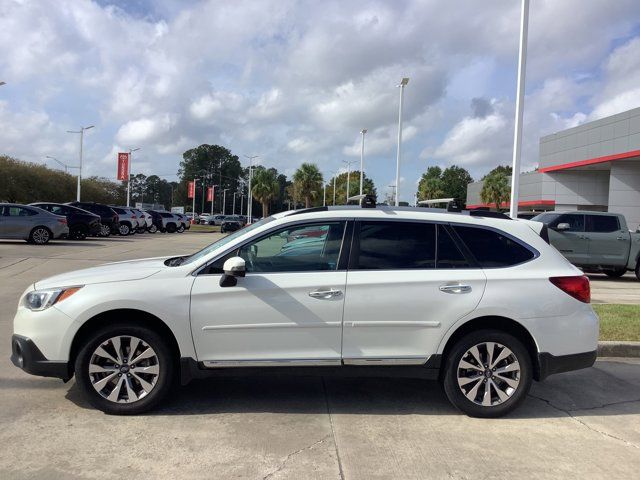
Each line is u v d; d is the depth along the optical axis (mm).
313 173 69000
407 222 4828
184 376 4562
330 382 5578
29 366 4492
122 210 32719
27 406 4699
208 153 146625
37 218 20625
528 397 5301
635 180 30125
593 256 14781
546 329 4664
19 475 3523
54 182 53031
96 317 4559
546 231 5012
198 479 3523
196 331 4496
